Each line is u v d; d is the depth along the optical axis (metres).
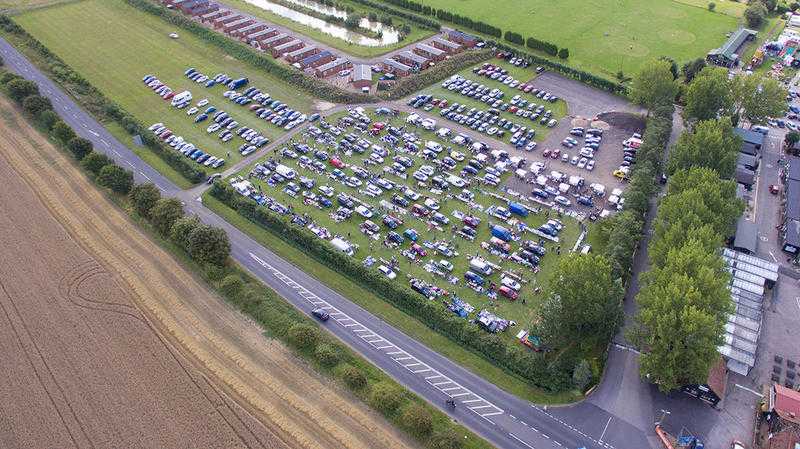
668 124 179.38
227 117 196.62
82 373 110.75
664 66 182.38
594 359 114.88
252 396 107.06
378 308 128.75
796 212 148.75
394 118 196.88
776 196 161.50
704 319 100.44
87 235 145.25
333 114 198.88
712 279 108.19
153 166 174.38
